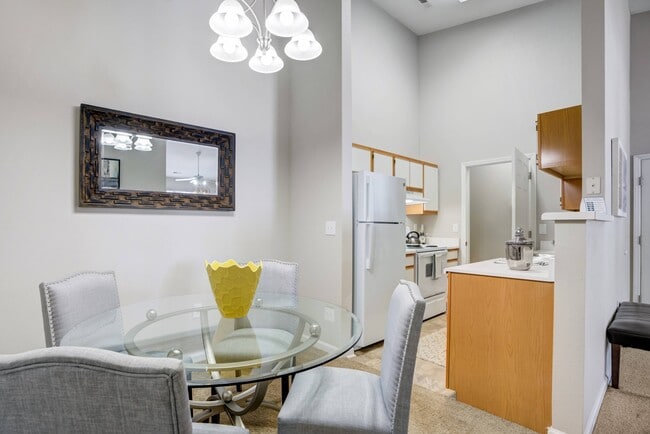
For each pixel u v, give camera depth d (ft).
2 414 2.14
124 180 7.31
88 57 6.95
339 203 9.27
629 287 12.99
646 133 12.89
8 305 6.07
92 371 2.04
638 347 6.83
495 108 15.34
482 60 15.78
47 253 6.46
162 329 5.00
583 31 6.88
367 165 12.76
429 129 17.31
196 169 8.45
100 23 7.11
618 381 7.50
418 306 3.84
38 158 6.37
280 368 3.90
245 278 5.31
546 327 5.93
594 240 6.02
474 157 15.84
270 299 6.91
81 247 6.84
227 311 5.36
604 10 6.67
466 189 16.10
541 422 5.95
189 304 6.45
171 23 8.18
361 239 9.81
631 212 13.03
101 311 5.82
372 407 4.14
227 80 9.19
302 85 10.21
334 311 6.06
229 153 9.05
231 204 9.08
